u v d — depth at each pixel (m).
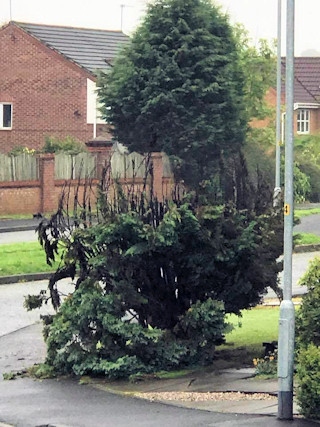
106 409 11.24
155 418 10.60
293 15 10.17
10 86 53.22
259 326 16.61
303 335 11.00
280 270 14.23
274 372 12.65
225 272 13.84
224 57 39.44
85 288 13.39
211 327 13.32
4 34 53.38
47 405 11.60
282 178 43.84
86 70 52.22
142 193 13.76
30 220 36.44
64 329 13.33
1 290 22.03
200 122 38.94
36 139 52.97
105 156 40.41
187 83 38.91
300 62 73.00
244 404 11.09
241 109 40.28
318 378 9.96
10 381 13.23
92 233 13.46
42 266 24.47
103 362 13.12
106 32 56.97
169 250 13.35
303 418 10.15
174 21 39.38
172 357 13.25
